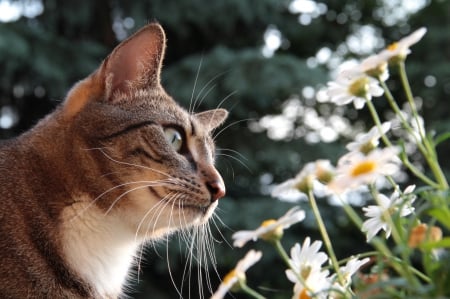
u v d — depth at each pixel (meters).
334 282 0.47
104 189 0.61
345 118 2.07
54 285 0.58
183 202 0.62
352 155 0.48
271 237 0.46
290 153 1.71
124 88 0.64
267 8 1.83
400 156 0.47
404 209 0.49
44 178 0.60
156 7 1.70
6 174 0.60
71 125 0.62
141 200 0.61
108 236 0.61
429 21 2.15
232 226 1.49
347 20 2.18
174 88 1.60
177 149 0.64
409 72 1.98
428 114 2.06
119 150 0.61
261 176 1.77
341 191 0.46
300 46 2.09
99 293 0.60
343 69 0.51
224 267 1.54
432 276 0.42
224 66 1.61
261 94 1.64
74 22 1.70
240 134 1.73
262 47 1.87
